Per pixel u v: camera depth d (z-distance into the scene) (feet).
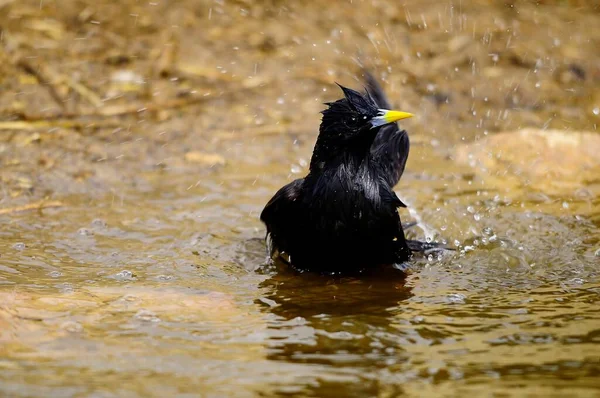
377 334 26.32
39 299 28.32
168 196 40.96
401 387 22.43
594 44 59.31
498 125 50.57
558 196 41.47
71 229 36.60
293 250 32.73
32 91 50.06
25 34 54.24
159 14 58.08
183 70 53.57
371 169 32.24
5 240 35.04
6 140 45.47
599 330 26.55
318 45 57.06
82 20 56.18
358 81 53.62
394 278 32.32
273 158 45.78
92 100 50.14
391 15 61.05
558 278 32.09
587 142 46.98
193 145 46.75
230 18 58.95
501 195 41.55
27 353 24.21
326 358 24.39
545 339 25.86
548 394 21.93
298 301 29.50
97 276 31.65
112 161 44.45
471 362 24.11
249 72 54.13
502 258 34.22
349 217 31.55
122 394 21.80
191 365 23.73
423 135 49.19
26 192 40.37
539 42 59.21
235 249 35.29
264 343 25.46
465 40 58.75
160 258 33.94
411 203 40.37
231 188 42.14
